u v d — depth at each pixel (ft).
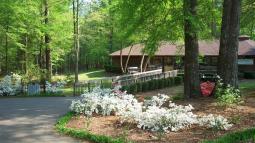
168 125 41.04
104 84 97.04
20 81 93.81
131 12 64.69
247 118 45.91
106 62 231.91
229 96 53.36
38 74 100.17
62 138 39.93
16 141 38.70
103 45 215.72
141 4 63.72
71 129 42.52
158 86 99.96
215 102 56.49
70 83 115.44
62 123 46.68
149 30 67.51
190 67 64.18
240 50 140.56
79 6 114.83
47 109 60.49
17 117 53.01
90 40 216.54
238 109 50.98
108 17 164.86
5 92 85.05
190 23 61.05
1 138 40.06
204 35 72.08
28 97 81.61
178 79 110.83
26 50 113.39
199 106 54.80
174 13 62.59
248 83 109.09
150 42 67.46
